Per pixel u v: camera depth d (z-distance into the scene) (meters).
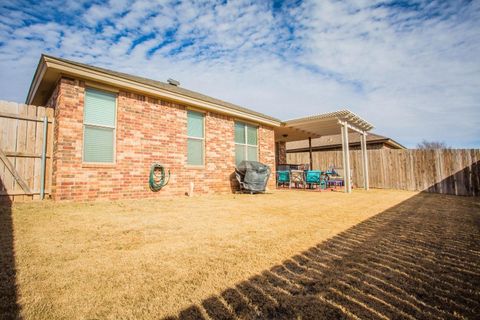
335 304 1.76
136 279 2.07
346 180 10.15
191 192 7.52
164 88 6.98
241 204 6.20
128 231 3.43
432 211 5.53
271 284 2.04
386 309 1.71
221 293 1.89
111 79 5.96
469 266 2.43
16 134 5.49
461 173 10.63
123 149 6.33
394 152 12.73
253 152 10.63
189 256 2.60
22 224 3.55
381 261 2.53
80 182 5.59
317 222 4.22
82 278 2.06
